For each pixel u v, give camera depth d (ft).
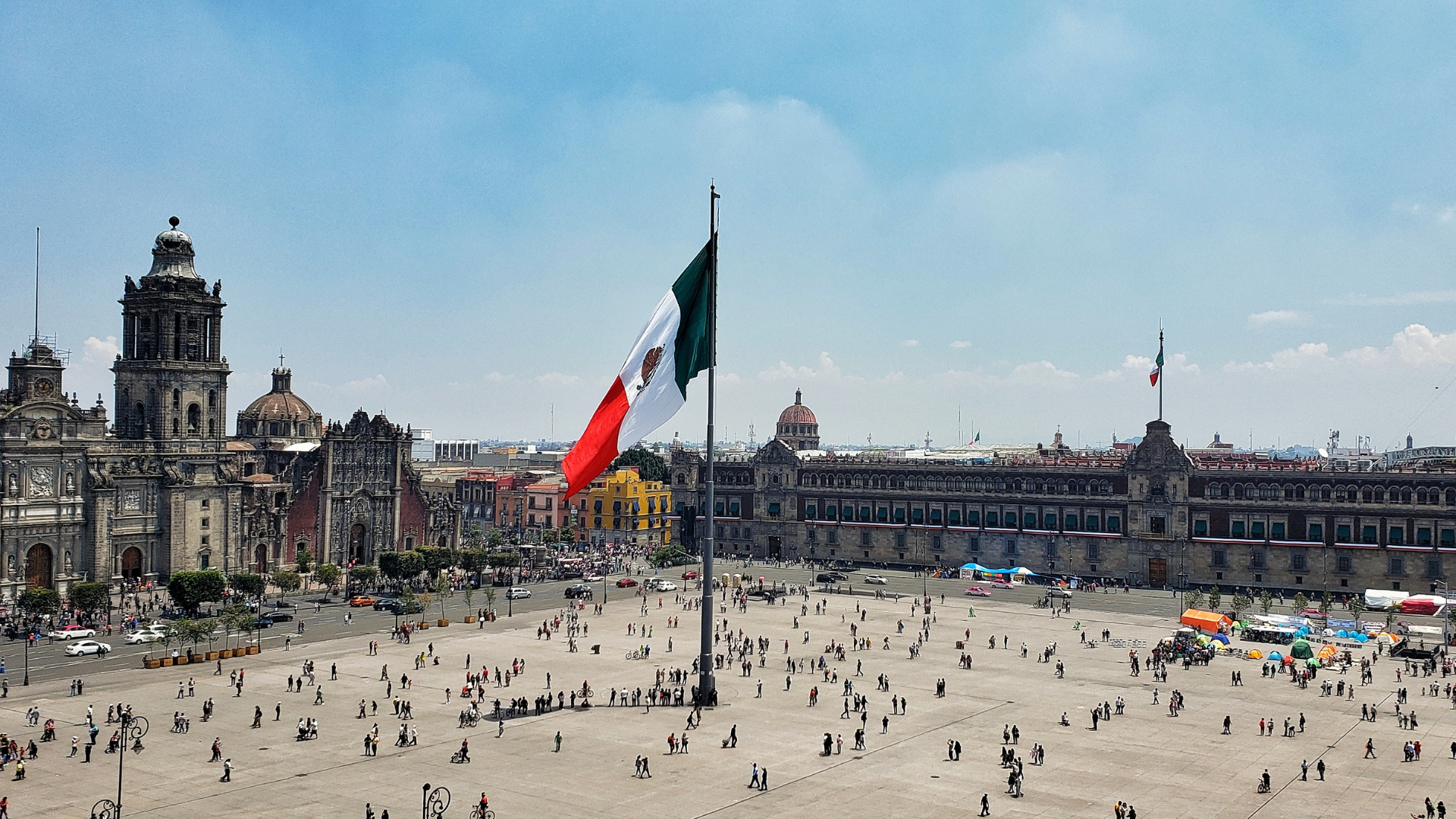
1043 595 642.63
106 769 267.59
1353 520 633.20
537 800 245.86
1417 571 613.93
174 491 602.85
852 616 551.59
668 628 505.66
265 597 604.08
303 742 295.07
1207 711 345.10
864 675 398.83
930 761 282.77
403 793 249.14
